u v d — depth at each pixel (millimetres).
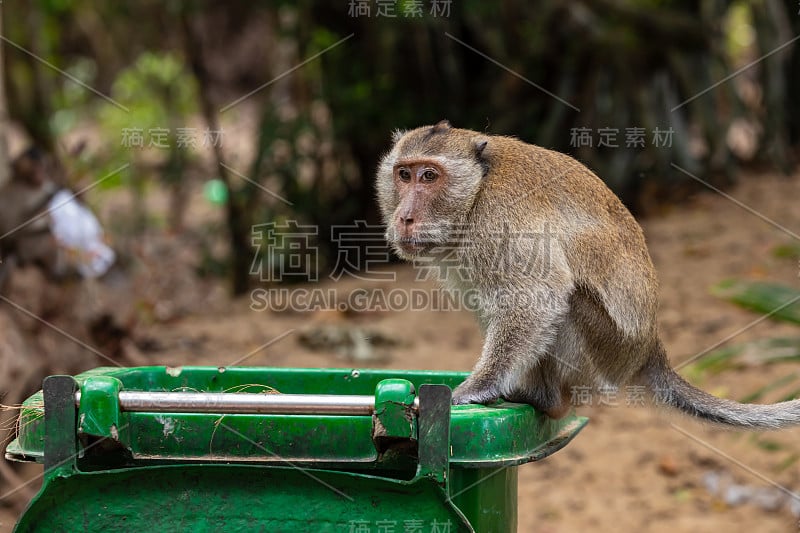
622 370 4559
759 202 10867
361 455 3061
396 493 2912
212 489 2957
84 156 12461
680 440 7090
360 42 11305
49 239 7453
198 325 9438
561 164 4676
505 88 11172
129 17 15398
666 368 4672
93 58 19156
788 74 12375
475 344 8500
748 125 12297
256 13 15906
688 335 8133
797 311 5254
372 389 3924
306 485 2941
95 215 8586
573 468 6855
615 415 7508
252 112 18594
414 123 11211
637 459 6906
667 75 11000
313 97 11453
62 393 2902
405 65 11328
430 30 11164
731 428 4512
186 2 11906
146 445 3061
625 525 6160
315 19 11305
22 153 7730
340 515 2932
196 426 3061
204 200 15242
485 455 3105
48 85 13461
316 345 8398
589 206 4527
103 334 7605
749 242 9883
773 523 6090
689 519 6180
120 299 8070
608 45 10648
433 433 2883
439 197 4672
